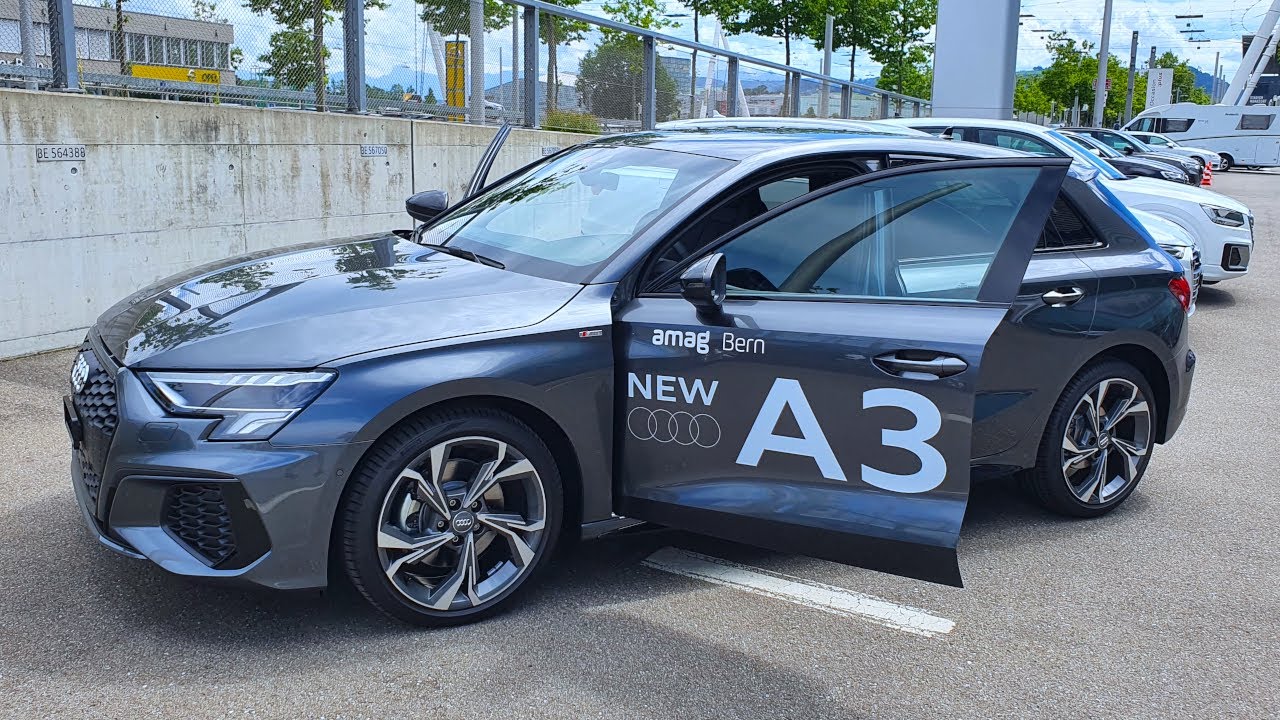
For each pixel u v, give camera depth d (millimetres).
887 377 3283
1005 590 3869
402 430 3191
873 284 3514
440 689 3020
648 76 14148
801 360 3373
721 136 4344
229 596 3551
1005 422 4125
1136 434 4656
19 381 6219
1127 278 4441
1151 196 10445
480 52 11125
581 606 3600
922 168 3539
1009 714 3023
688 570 3947
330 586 3660
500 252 3965
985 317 3312
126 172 7250
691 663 3240
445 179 10492
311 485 3045
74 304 7027
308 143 8781
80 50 7227
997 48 17766
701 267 3301
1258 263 14492
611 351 3525
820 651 3354
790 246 3559
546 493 3484
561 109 12594
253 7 8516
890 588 3852
